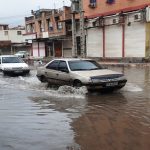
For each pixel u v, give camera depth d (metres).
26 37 60.84
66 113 9.08
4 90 14.04
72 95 12.16
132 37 32.28
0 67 22.42
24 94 12.72
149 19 29.86
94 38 38.28
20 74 21.81
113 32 34.97
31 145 6.23
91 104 10.34
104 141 6.42
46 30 53.47
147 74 19.61
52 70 14.38
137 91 12.77
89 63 13.73
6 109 9.76
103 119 8.27
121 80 12.52
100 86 12.20
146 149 5.90
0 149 6.02
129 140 6.45
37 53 56.97
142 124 7.67
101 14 36.56
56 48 50.75
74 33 32.31
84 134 6.92
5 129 7.41
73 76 12.77
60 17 48.81
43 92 13.10
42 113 9.12
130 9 32.09
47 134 6.96
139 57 31.44
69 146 6.14
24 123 7.96
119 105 10.04
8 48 79.50
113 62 32.53
